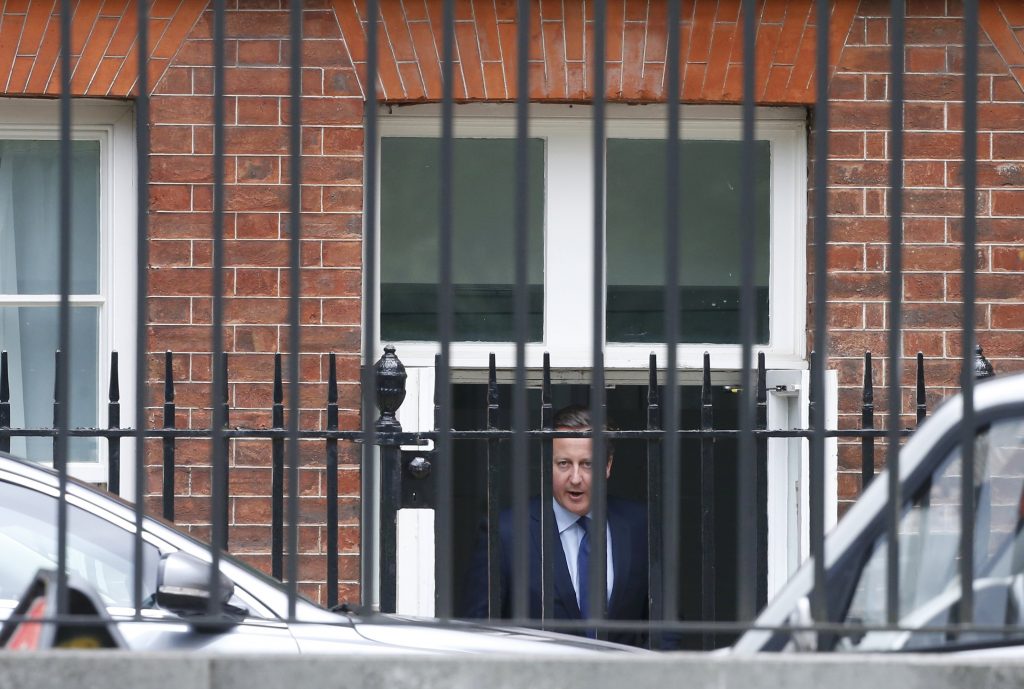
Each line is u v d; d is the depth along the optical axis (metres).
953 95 24.27
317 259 23.91
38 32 23.73
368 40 10.03
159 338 23.81
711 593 19.73
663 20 24.11
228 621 9.95
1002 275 24.23
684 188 25.48
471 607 21.59
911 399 24.16
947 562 9.82
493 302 25.30
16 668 8.47
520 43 9.98
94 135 24.69
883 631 9.37
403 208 25.16
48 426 25.19
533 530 21.69
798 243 24.95
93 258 24.86
